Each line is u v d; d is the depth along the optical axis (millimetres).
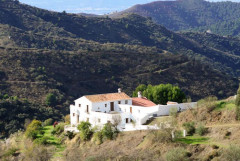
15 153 85438
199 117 71250
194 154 56938
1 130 114250
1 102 123938
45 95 151125
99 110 87688
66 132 86938
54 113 133625
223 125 64188
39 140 86125
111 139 74688
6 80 155875
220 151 54656
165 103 103562
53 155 78000
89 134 79938
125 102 91938
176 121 74250
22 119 120688
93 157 66438
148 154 61375
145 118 79938
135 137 70500
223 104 71812
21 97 145875
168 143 62594
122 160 62531
